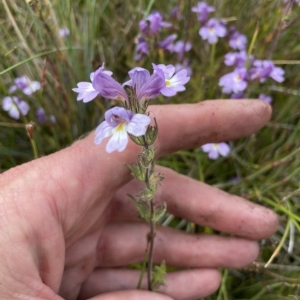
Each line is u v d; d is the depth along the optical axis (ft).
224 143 0.60
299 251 0.57
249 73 0.59
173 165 0.61
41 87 0.59
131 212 0.49
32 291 0.34
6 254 0.33
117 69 0.70
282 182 0.56
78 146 0.40
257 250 0.52
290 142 0.60
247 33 0.71
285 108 0.62
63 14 0.61
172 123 0.44
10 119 0.62
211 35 0.65
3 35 0.65
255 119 0.46
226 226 0.50
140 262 0.51
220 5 0.73
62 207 0.38
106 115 0.29
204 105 0.45
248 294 0.54
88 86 0.34
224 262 0.51
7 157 0.61
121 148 0.28
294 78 0.66
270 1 0.68
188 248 0.51
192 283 0.50
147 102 0.33
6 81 0.63
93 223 0.43
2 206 0.35
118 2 0.73
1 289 0.33
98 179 0.39
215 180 0.63
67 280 0.46
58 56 0.60
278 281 0.53
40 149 0.62
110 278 0.50
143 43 0.64
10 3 0.66
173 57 0.70
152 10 0.73
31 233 0.35
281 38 0.68
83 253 0.46
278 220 0.52
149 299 0.40
